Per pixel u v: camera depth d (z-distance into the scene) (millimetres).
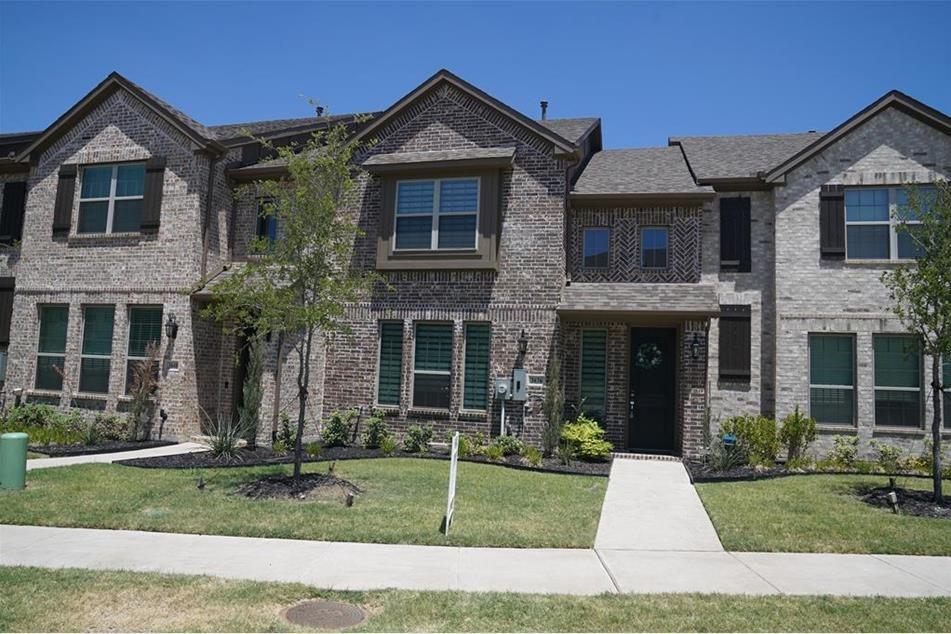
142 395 15930
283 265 10789
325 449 15336
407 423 15992
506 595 6383
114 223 17562
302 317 10430
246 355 17609
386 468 12977
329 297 11055
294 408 15922
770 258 16516
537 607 6078
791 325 15758
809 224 15914
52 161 18281
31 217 18266
